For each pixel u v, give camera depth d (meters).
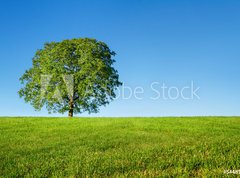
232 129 21.42
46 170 10.05
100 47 42.66
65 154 13.01
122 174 9.38
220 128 21.84
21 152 13.81
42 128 23.11
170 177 8.99
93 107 42.19
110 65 43.34
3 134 20.27
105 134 19.42
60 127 23.53
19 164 11.09
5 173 9.96
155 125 23.58
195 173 9.29
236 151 11.86
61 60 41.19
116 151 13.48
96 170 9.78
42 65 41.72
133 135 18.95
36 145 15.84
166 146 13.83
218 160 10.41
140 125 23.67
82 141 16.62
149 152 12.30
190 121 26.19
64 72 40.47
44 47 43.31
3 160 12.16
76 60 41.41
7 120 28.70
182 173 9.30
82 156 12.29
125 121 26.42
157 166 10.14
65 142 16.42
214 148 12.48
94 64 40.41
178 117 29.98
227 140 14.71
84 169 9.91
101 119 28.77
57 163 10.97
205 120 27.09
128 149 13.91
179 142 15.57
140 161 10.75
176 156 11.44
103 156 11.97
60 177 9.24
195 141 15.66
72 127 23.42
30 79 43.53
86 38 42.84
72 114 42.25
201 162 10.27
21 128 23.08
